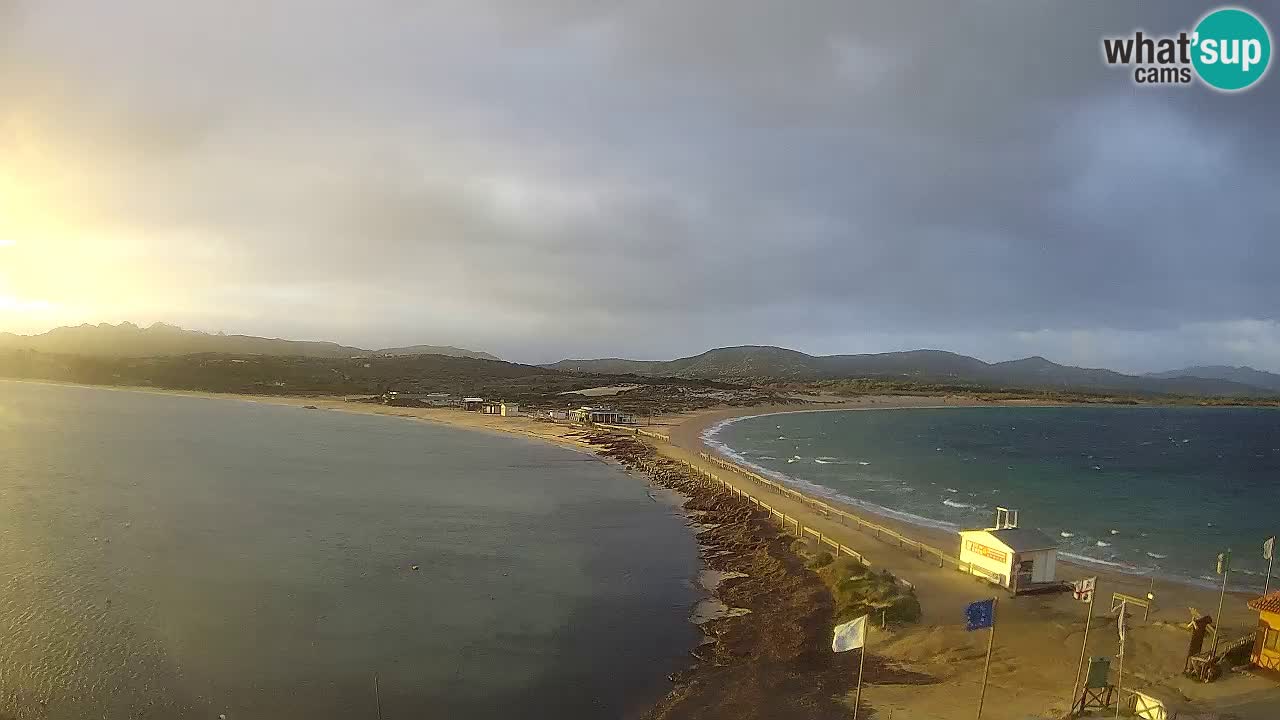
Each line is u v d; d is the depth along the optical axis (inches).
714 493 2492.6
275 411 6407.5
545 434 4655.5
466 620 1349.7
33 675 1072.8
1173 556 1855.3
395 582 1563.7
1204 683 924.0
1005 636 1165.1
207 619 1318.9
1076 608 1310.3
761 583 1541.6
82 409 5930.1
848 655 1121.4
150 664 1127.6
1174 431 6427.2
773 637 1221.1
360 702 1032.8
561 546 1891.0
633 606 1430.9
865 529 1941.4
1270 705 838.5
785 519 2007.9
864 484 2997.0
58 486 2512.3
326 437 4439.0
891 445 4687.5
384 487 2706.7
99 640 1208.2
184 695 1034.7
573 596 1491.1
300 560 1705.2
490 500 2493.8
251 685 1072.8
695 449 3961.6
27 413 5393.7
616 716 997.2
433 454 3715.6
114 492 2437.3
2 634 1214.9
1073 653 1090.7
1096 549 1923.0
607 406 6707.7
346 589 1508.4
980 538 1483.8
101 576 1534.2
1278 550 1940.2
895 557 1644.9
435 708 1019.3
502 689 1077.1
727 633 1282.0
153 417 5447.8
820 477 3166.8
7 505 2181.3
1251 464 3996.1
